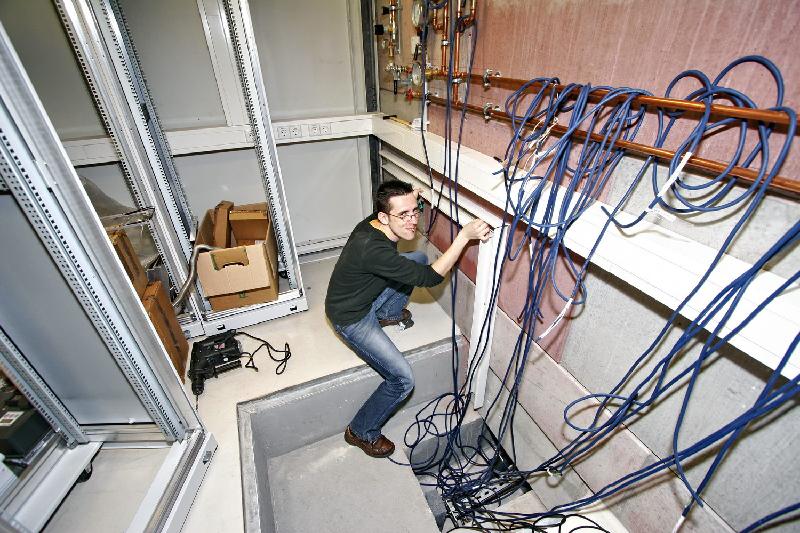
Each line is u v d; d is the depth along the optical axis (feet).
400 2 6.37
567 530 4.65
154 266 6.49
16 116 2.55
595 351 4.08
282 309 7.39
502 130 4.55
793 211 2.28
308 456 6.36
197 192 8.47
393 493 5.82
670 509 3.75
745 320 2.41
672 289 2.77
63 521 4.26
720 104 2.47
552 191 3.61
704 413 3.14
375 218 4.99
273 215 6.99
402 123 7.23
